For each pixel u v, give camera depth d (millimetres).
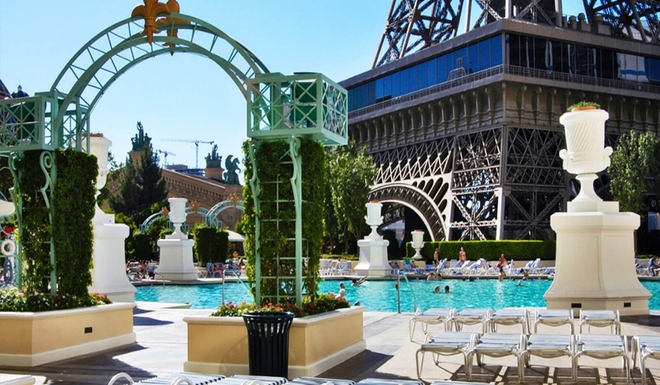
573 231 18922
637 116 66062
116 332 15148
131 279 42375
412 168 69062
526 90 60125
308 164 12930
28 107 14406
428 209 64562
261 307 12391
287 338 10602
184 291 36531
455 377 11062
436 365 12133
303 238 12977
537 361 12242
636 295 18641
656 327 16359
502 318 13758
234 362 11711
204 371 11836
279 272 12836
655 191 61031
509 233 60781
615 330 14156
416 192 66438
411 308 27750
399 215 83062
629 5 73688
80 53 14133
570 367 11602
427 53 68312
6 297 14125
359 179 62969
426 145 69188
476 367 11797
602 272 18656
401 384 7777
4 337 13102
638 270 44375
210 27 13023
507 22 59500
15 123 14422
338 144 13922
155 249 64375
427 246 55531
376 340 15305
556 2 65500
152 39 13281
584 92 62375
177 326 18422
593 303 18469
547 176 58250
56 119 14352
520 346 10438
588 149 19344
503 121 58875
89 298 14930
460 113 64750
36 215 14492
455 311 14609
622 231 18828
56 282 14516
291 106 12484
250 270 13078
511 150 60312
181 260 41094
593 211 19125
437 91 66000
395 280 42688
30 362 12820
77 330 14031
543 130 60500
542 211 57125
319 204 13219
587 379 10633
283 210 12750
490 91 60062
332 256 59875
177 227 42000
